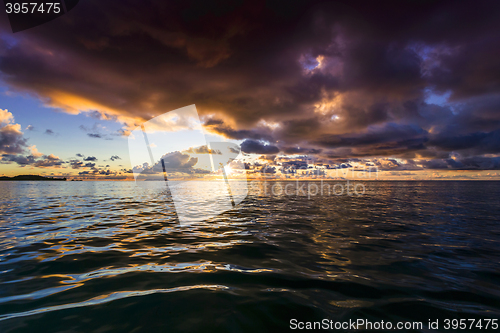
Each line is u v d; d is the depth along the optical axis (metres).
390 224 6.77
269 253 4.05
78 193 19.20
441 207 11.18
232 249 4.27
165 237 5.14
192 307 2.29
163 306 2.30
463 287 2.78
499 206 11.70
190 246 4.46
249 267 3.39
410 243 4.75
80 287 2.72
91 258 3.76
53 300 2.40
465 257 3.90
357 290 2.68
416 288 2.74
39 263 3.52
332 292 2.63
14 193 19.23
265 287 2.75
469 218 7.98
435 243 4.77
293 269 3.32
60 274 3.11
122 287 2.72
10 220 7.15
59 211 9.09
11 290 2.63
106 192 20.56
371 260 3.72
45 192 20.59
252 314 2.18
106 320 2.05
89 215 8.14
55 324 1.97
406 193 22.73
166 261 3.63
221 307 2.29
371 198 16.47
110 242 4.73
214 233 5.54
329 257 3.86
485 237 5.31
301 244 4.62
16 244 4.57
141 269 3.29
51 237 5.12
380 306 2.34
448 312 2.23
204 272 3.19
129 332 1.88
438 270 3.32
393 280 2.97
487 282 2.93
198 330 1.93
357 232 5.71
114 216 7.94
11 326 1.93
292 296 2.53
